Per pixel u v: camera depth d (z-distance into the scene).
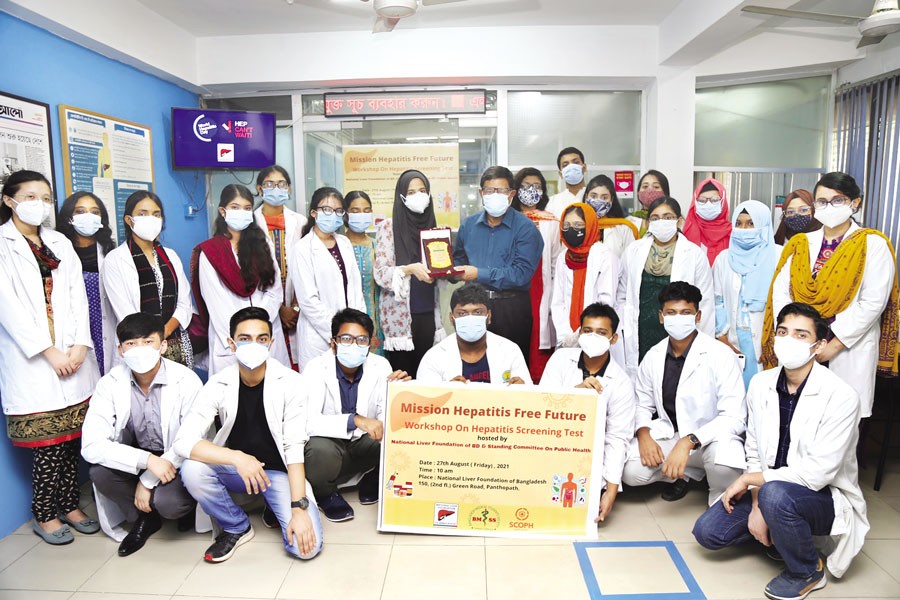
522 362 2.70
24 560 2.24
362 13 3.80
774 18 3.99
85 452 2.24
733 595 1.95
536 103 4.55
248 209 3.05
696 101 4.57
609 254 3.12
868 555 2.20
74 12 2.95
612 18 4.07
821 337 1.99
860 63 4.12
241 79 4.24
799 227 3.14
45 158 2.84
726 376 2.46
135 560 2.23
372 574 2.10
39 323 2.33
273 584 2.05
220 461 2.17
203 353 3.21
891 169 3.88
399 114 4.49
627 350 3.12
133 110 3.66
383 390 2.61
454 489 2.35
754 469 2.19
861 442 2.94
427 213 3.28
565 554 2.21
